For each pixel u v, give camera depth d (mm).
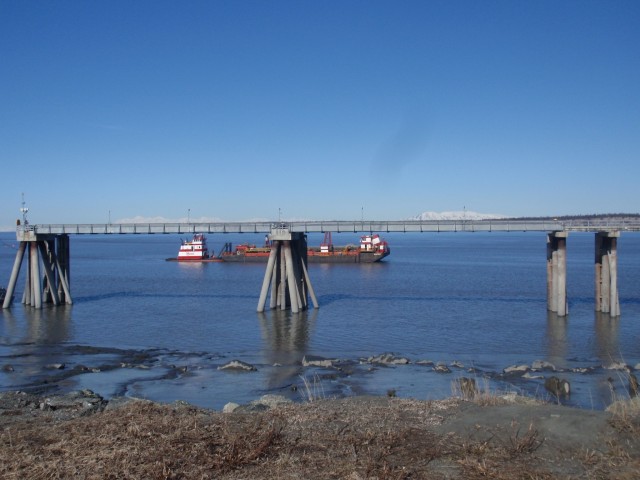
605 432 12531
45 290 59688
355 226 53906
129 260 146000
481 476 10664
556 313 50906
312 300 54750
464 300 60812
